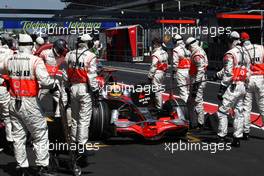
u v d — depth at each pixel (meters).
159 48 9.67
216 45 22.80
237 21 20.19
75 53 6.29
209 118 8.95
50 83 5.55
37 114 5.55
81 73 6.22
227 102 7.44
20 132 5.70
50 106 10.93
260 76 8.02
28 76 5.46
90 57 6.21
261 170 6.16
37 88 5.55
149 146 7.65
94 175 5.94
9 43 8.23
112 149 7.44
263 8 20.36
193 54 8.80
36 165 5.91
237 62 7.32
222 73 7.65
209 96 14.66
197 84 8.82
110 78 9.70
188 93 9.67
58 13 8.05
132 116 8.06
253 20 20.67
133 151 7.30
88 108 6.32
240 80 7.37
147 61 34.62
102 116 7.65
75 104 6.36
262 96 8.11
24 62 5.45
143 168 6.29
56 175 5.90
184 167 6.33
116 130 7.53
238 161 6.64
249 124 8.09
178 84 9.67
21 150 5.72
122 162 6.61
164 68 9.73
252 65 7.96
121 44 35.81
